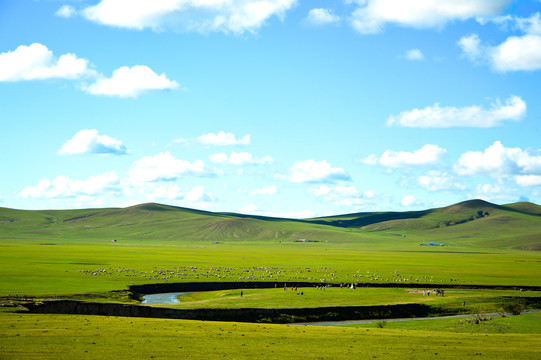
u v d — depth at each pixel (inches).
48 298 3720.5
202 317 3474.4
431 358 1995.6
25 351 1862.7
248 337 2348.7
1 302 3339.1
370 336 2502.5
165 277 5639.8
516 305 4330.7
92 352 1897.1
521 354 2090.3
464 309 4106.8
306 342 2284.7
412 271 7130.9
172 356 1899.6
